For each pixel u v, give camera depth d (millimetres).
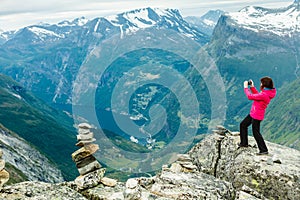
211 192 12875
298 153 17484
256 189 15266
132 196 12391
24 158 160125
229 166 17281
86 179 13203
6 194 11438
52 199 11672
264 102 16375
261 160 16125
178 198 12281
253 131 16797
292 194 14375
